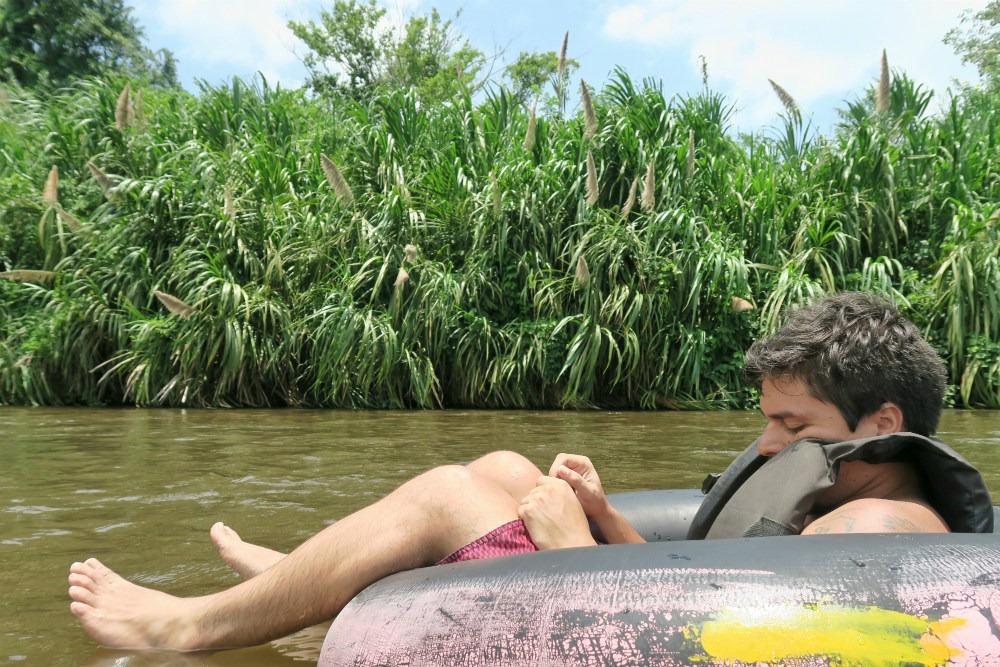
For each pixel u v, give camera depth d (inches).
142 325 266.1
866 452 43.6
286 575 50.9
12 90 424.5
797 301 267.0
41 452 149.3
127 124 281.6
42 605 63.1
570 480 57.7
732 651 34.9
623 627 36.6
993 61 654.5
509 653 37.5
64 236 298.0
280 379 273.3
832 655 34.2
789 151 323.3
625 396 280.1
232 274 274.4
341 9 837.8
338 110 366.3
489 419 223.1
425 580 43.3
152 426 198.4
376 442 165.8
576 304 279.9
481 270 281.6
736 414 245.0
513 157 305.7
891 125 305.9
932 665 33.5
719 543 40.9
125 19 781.3
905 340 46.2
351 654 41.1
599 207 285.7
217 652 52.5
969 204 296.5
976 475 44.1
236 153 305.4
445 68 812.0
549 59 816.3
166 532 86.8
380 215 289.7
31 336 279.7
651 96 308.0
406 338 271.3
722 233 290.2
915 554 37.7
